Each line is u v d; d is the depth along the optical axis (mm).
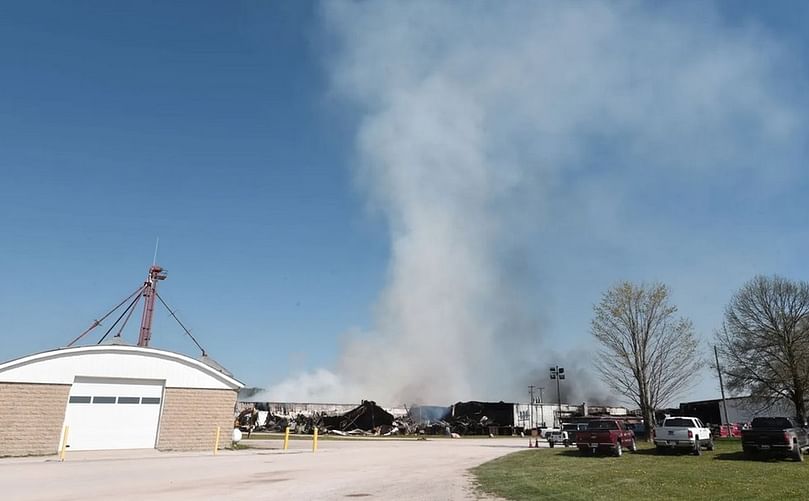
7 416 24312
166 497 12859
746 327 45031
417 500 12555
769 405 45250
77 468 19766
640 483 15539
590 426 29250
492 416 73625
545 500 12523
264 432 63969
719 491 13859
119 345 27531
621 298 42219
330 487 14953
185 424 28578
